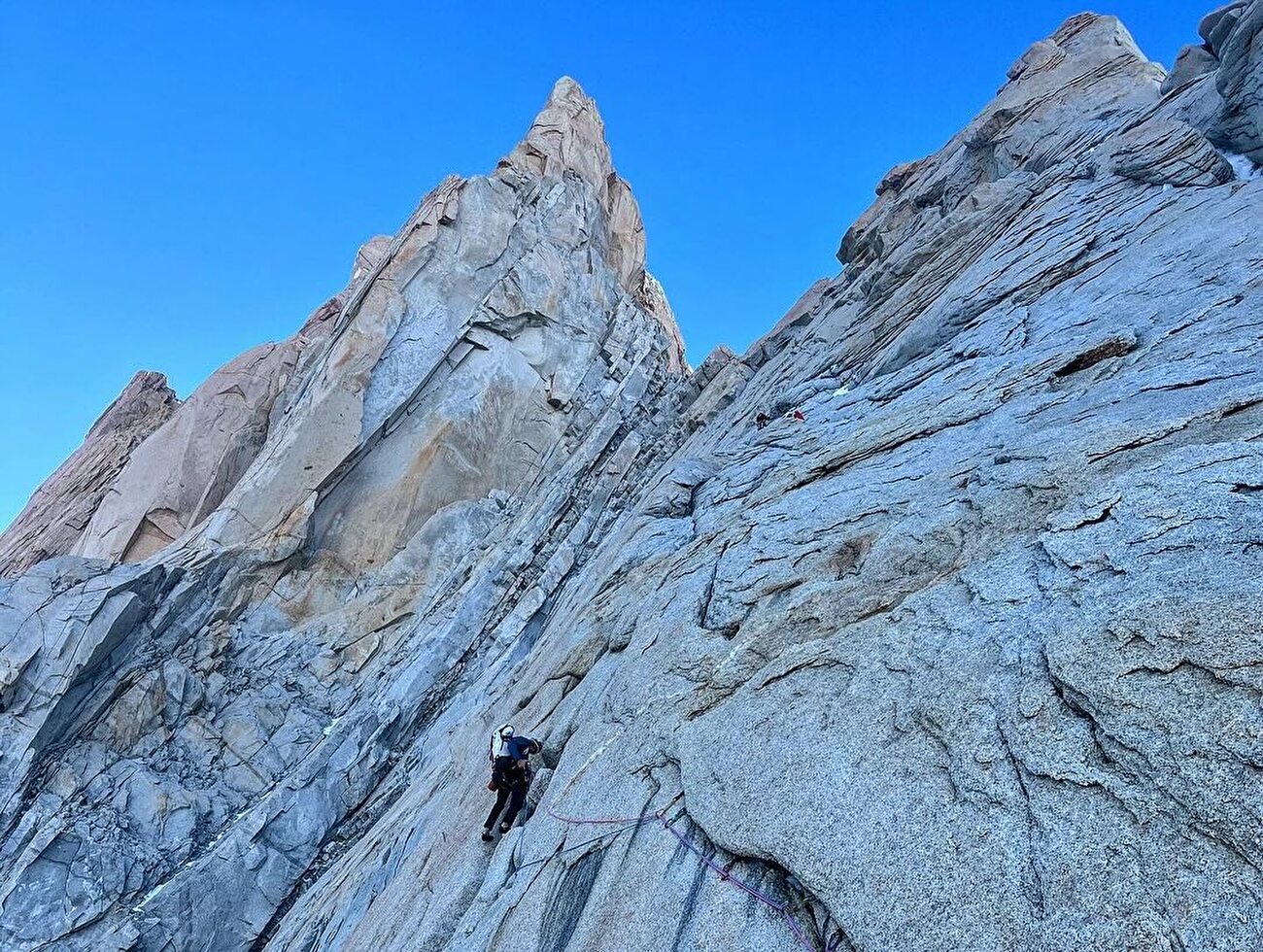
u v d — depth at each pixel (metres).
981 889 4.77
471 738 19.19
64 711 28.67
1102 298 15.69
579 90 67.38
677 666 10.38
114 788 27.64
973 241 26.78
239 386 47.84
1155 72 34.59
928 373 18.50
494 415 46.69
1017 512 8.65
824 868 5.64
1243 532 5.95
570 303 52.44
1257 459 6.84
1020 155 32.50
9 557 44.78
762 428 25.30
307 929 19.98
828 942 5.32
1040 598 6.64
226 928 25.33
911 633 7.40
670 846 7.29
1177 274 14.67
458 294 47.47
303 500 39.09
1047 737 5.30
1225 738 4.47
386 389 43.34
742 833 6.57
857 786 6.09
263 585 37.56
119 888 24.89
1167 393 9.77
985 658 6.33
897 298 28.03
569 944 7.35
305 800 28.89
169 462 43.72
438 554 41.81
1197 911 3.93
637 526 20.31
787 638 9.26
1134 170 21.66
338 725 32.47
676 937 6.27
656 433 49.09
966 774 5.52
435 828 14.64
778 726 7.47
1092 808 4.72
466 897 10.41
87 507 46.84
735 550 12.54
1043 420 11.14
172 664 32.25
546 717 14.09
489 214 50.88
